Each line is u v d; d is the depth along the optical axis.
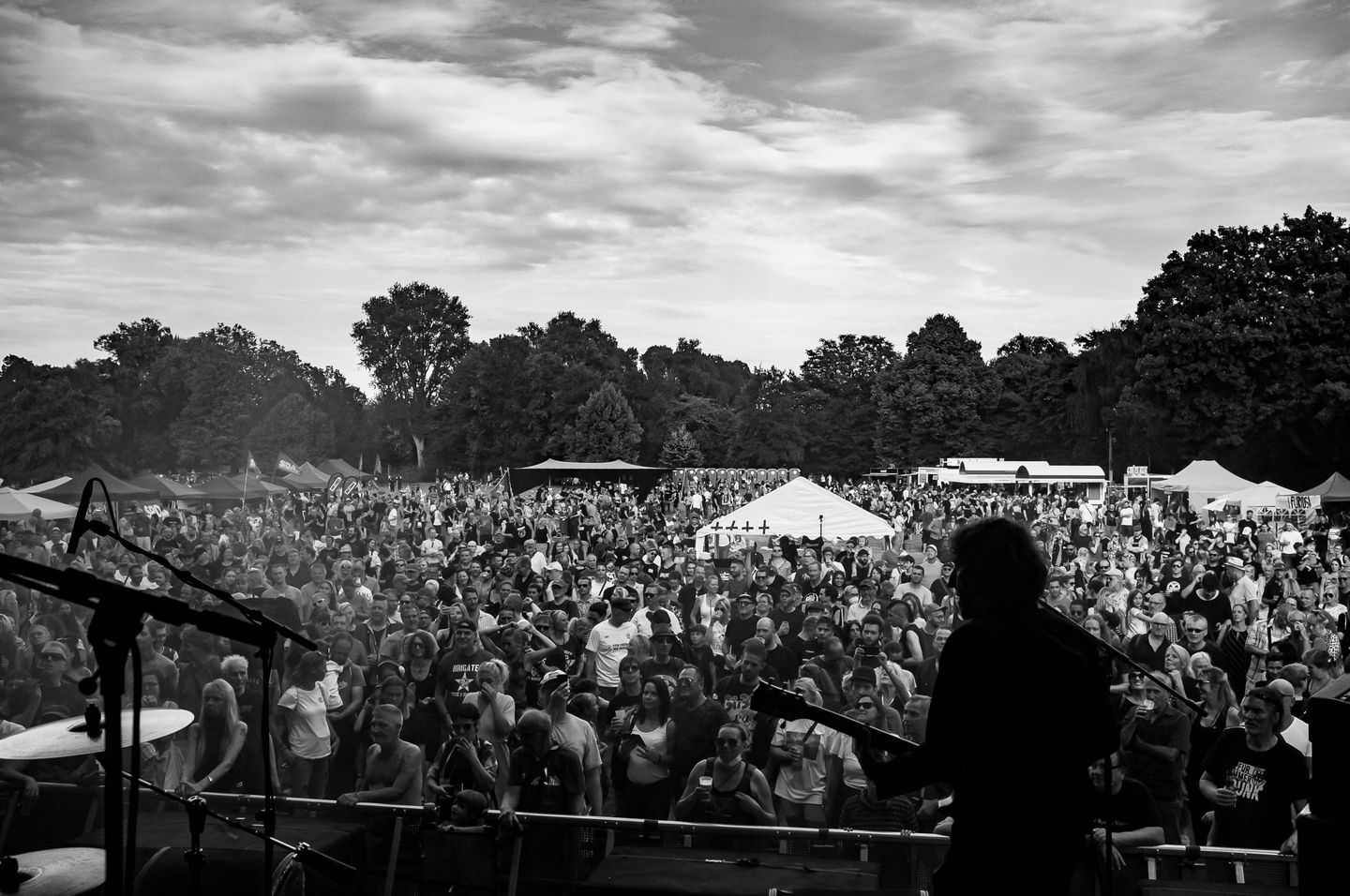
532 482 65.25
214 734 8.23
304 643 3.64
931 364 109.50
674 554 22.02
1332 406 58.41
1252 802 6.88
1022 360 108.81
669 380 132.88
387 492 70.94
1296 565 22.91
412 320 136.88
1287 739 6.97
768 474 89.50
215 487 45.25
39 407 78.31
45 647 9.24
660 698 8.18
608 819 5.54
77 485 37.31
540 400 114.06
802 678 8.26
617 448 108.50
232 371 96.75
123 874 3.09
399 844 5.68
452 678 9.68
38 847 6.28
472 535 30.89
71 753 4.44
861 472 113.50
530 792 7.17
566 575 17.48
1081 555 21.67
